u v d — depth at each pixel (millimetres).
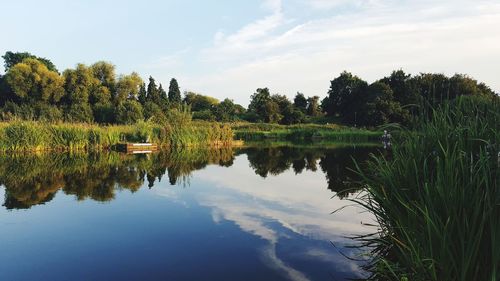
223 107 67375
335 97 79312
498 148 3771
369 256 5219
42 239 6164
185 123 33250
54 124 24953
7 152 21859
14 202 8984
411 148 4922
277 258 5230
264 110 63906
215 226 6910
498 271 2996
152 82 64750
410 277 3848
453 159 3781
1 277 4676
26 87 52469
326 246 5707
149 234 6422
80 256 5391
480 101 5172
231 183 11867
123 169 15297
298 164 17266
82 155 21422
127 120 41875
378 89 62312
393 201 4922
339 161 18344
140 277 4656
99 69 57875
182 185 11516
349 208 8273
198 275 4699
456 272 3211
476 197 3303
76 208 8344
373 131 50125
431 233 3535
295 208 8312
